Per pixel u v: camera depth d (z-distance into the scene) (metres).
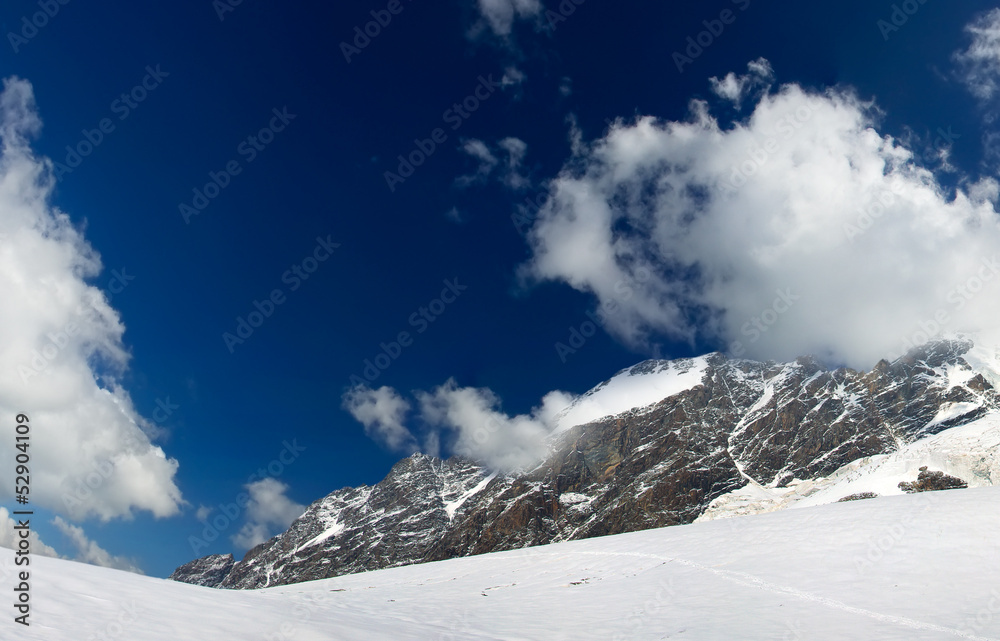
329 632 27.25
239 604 29.83
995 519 43.84
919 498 54.44
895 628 30.84
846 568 41.81
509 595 52.41
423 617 41.03
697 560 52.22
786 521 58.12
